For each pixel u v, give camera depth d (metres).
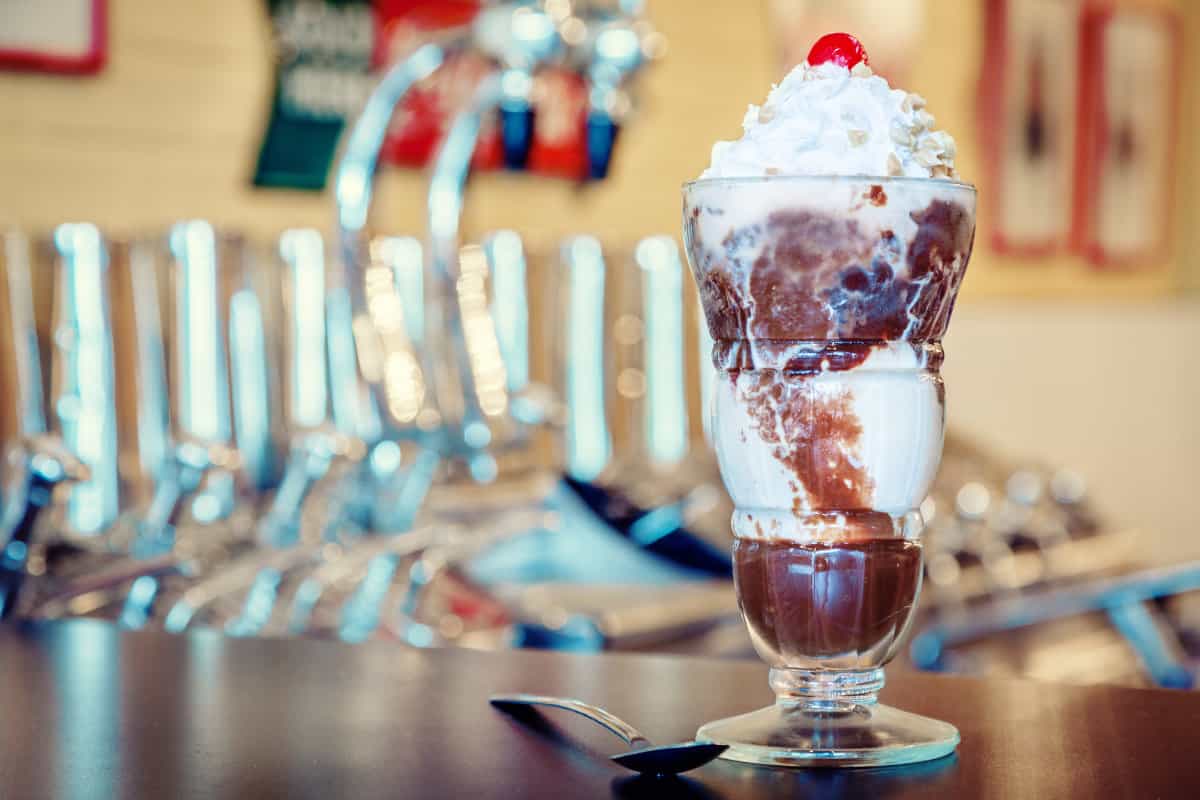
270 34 3.61
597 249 3.81
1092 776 0.82
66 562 2.40
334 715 0.94
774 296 0.86
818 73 0.88
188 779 0.83
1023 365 5.25
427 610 2.71
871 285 0.85
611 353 3.83
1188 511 5.78
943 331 0.88
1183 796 0.79
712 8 4.57
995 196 5.30
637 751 0.82
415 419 2.88
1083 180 5.69
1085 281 5.75
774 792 0.80
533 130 2.89
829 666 0.87
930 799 0.79
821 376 0.86
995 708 0.94
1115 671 3.48
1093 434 5.48
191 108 3.50
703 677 1.02
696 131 4.57
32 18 3.23
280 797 0.81
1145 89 5.96
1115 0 5.80
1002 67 5.31
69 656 1.10
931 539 3.58
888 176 0.85
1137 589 2.43
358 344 2.77
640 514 3.46
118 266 2.90
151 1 3.43
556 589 2.98
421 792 0.81
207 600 2.23
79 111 3.33
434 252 2.92
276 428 3.09
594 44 2.73
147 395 2.90
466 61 3.55
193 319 2.98
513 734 0.90
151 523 2.39
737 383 0.87
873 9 4.93
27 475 1.71
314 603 2.38
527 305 3.67
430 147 3.84
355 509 2.74
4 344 2.74
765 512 0.87
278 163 3.64
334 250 3.22
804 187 0.85
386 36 3.80
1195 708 0.93
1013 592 3.47
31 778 0.84
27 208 3.26
